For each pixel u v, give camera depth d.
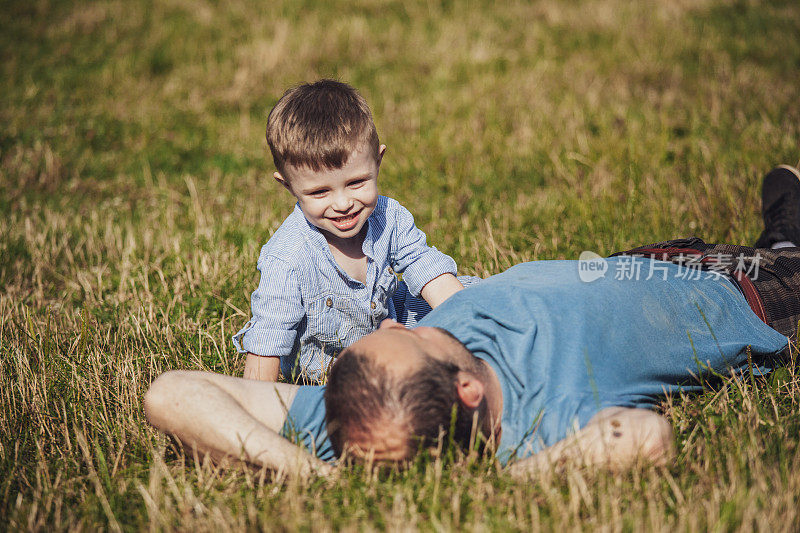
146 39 9.88
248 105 7.78
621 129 6.43
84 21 10.55
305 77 8.52
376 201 2.83
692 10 10.33
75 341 3.41
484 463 2.23
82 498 2.34
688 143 5.88
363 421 2.03
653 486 2.11
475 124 6.70
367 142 2.72
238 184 5.98
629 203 4.73
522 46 9.37
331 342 3.01
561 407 2.21
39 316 3.88
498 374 2.33
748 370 2.76
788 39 8.84
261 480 2.25
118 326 3.61
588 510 2.09
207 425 2.29
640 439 2.10
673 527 2.02
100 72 8.68
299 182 2.74
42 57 9.20
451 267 3.13
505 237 4.48
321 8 11.20
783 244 3.70
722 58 8.23
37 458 2.57
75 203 5.54
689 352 2.56
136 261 4.48
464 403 2.12
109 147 6.72
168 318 3.65
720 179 4.89
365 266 2.98
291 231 2.88
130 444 2.64
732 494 2.09
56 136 6.76
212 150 6.70
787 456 2.28
